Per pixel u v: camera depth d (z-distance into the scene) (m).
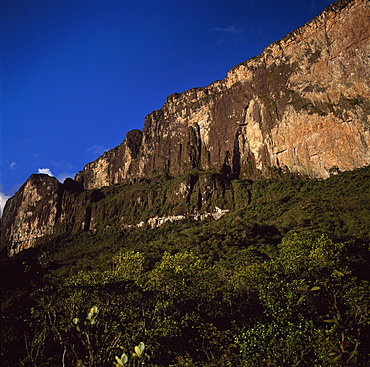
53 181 153.75
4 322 17.62
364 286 20.81
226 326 23.47
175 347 20.00
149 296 24.06
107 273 27.98
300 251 30.72
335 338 16.28
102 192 139.38
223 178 102.94
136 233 102.88
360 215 51.09
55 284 22.97
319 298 19.88
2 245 150.00
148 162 139.88
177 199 104.44
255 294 25.14
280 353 16.64
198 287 25.31
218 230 67.69
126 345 16.27
